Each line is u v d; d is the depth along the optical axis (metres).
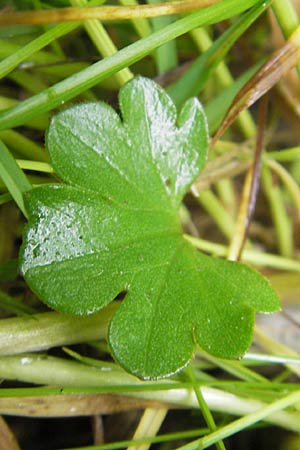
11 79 0.11
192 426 0.11
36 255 0.09
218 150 0.11
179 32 0.09
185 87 0.10
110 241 0.09
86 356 0.10
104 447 0.09
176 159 0.09
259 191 0.12
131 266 0.09
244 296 0.09
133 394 0.10
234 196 0.12
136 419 0.10
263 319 0.11
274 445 0.11
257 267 0.11
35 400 0.09
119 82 0.10
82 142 0.09
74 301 0.09
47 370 0.09
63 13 0.09
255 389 0.10
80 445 0.11
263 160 0.11
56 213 0.09
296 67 0.10
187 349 0.09
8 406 0.09
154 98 0.09
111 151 0.09
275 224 0.12
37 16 0.09
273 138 0.12
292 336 0.11
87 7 0.09
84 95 0.11
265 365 0.11
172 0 0.10
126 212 0.09
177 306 0.09
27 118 0.09
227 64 0.12
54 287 0.09
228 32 0.10
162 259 0.09
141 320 0.09
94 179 0.09
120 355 0.09
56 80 0.11
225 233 0.12
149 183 0.09
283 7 0.10
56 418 0.11
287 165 0.12
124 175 0.09
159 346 0.09
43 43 0.09
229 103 0.11
